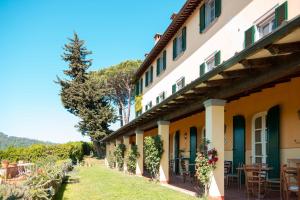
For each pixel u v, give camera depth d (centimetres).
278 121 1073
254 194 980
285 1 1009
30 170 1274
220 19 1486
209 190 930
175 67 2125
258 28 1192
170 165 2100
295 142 998
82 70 4347
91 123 4119
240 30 1303
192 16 1842
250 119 1262
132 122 1750
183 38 1964
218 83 827
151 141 1458
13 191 653
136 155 1881
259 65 661
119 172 2212
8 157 3203
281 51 572
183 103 1120
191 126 1838
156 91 2578
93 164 3500
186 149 1923
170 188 1253
